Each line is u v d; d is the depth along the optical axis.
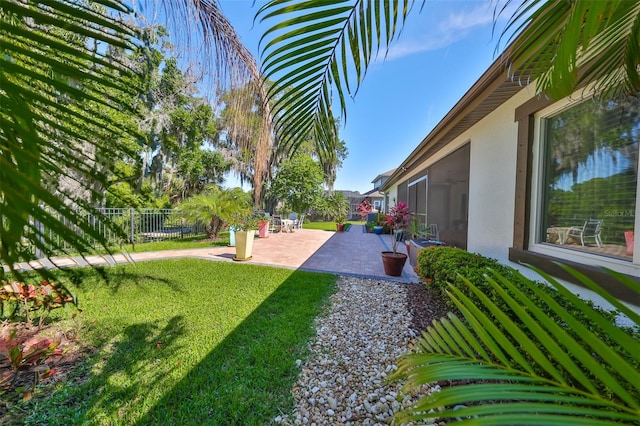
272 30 1.07
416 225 5.84
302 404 1.91
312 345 2.66
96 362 2.34
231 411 1.81
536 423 0.58
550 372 0.70
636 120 2.01
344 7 1.01
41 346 2.25
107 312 3.38
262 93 2.10
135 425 1.69
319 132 1.40
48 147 0.69
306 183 15.40
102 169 0.85
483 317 0.86
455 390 0.68
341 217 16.66
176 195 14.04
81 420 1.72
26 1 0.67
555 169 2.80
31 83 0.70
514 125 3.39
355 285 4.65
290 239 10.92
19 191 0.55
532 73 1.50
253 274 5.27
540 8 0.99
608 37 1.26
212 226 10.30
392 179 12.24
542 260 2.79
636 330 1.45
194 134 10.07
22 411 1.79
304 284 4.62
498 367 0.81
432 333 1.08
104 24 0.78
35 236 0.55
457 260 3.25
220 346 2.59
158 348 2.55
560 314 0.69
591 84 2.15
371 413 1.86
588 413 0.59
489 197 4.07
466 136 4.98
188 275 5.15
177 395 1.94
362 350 2.60
